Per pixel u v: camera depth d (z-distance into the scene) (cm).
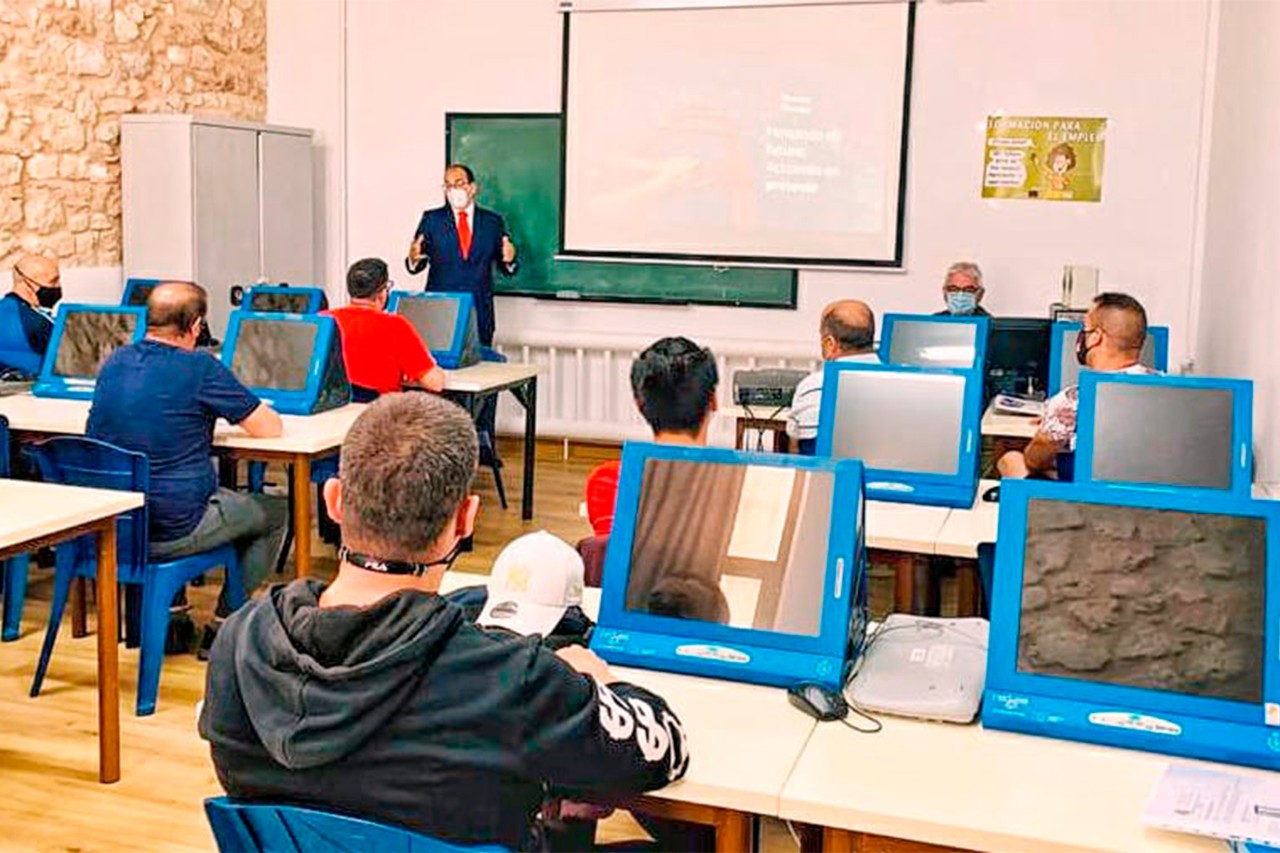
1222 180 602
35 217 636
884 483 321
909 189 707
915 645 203
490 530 578
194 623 433
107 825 296
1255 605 175
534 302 780
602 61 745
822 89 711
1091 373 307
